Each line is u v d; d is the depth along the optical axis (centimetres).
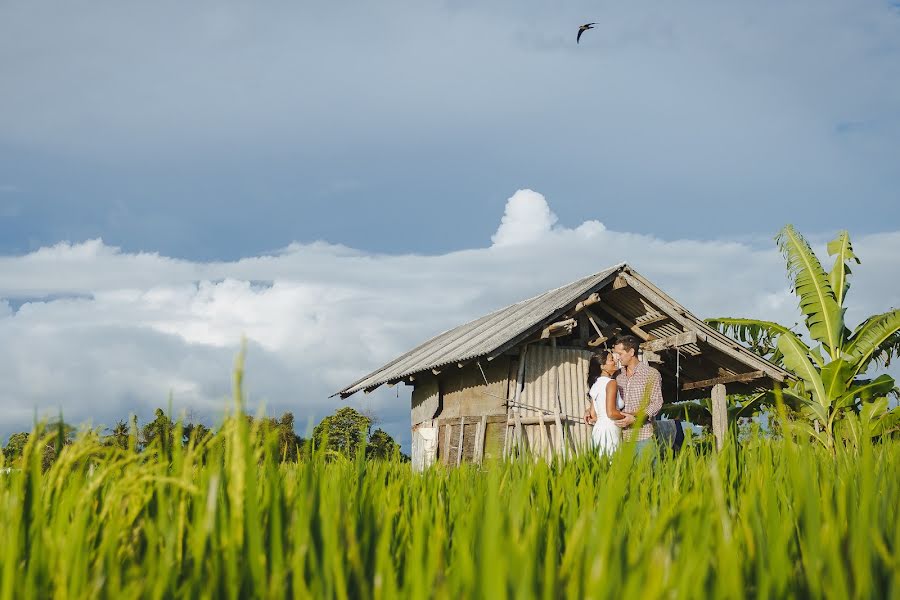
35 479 116
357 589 103
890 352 1564
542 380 1470
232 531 96
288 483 135
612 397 712
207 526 99
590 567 84
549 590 79
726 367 1609
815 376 1434
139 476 116
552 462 284
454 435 1612
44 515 116
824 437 1309
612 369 779
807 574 98
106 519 125
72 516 129
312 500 108
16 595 97
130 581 99
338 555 96
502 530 103
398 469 259
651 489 218
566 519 169
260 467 140
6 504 127
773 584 95
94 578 99
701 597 82
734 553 86
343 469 178
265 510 119
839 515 125
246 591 94
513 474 244
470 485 230
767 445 235
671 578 81
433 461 273
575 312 1416
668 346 1490
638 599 73
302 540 100
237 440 99
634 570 75
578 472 276
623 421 686
